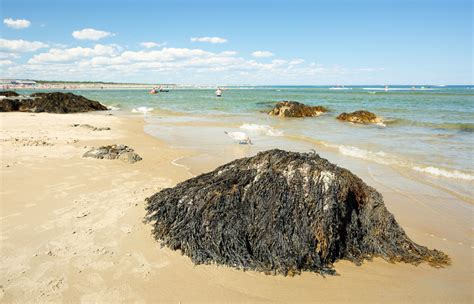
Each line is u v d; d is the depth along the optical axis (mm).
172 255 5727
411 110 32844
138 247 5922
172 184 9516
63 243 5977
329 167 6320
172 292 4789
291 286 5012
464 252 6277
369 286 5078
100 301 4535
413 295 4887
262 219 5785
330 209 5633
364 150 14648
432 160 12875
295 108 31219
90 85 189750
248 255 5539
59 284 4840
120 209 7500
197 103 48500
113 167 11312
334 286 5043
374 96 65938
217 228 5840
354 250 5941
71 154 12953
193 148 15133
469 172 11273
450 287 5105
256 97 67375
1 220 6848
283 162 6539
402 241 6121
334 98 60312
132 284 4922
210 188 6547
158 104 46906
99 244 5980
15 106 34406
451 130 20922
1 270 5129
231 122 25516
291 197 5859
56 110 34281
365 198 6340
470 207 8461
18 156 12266
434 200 8914
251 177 6508
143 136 18453
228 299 4684
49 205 7688
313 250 5477
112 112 35375
